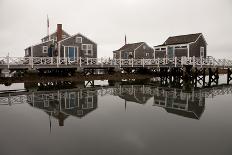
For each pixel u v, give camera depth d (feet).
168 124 42.83
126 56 177.37
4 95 76.95
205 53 133.69
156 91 87.25
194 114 50.67
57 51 127.03
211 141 34.06
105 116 49.26
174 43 135.13
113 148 31.73
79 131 39.17
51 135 37.19
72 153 30.37
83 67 111.96
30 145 33.12
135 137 36.09
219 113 51.47
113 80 125.90
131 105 60.80
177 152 30.30
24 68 100.42
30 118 47.85
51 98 71.36
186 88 97.66
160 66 125.39
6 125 42.75
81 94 79.36
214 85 112.27
